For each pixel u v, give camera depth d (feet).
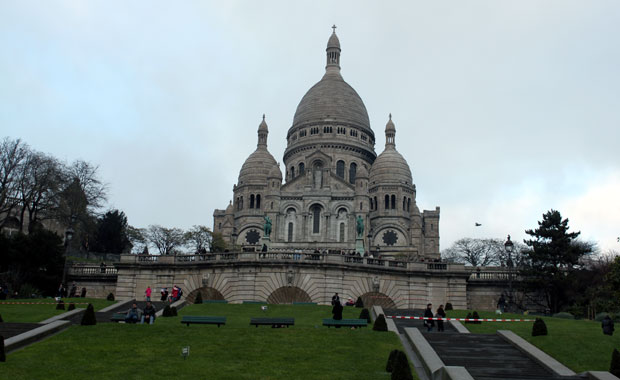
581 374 96.84
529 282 224.33
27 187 280.92
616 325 147.95
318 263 214.07
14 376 93.86
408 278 224.94
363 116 540.52
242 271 215.92
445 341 119.96
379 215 474.90
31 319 154.10
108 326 130.31
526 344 114.62
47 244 243.19
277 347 114.52
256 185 485.15
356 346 116.37
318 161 458.91
